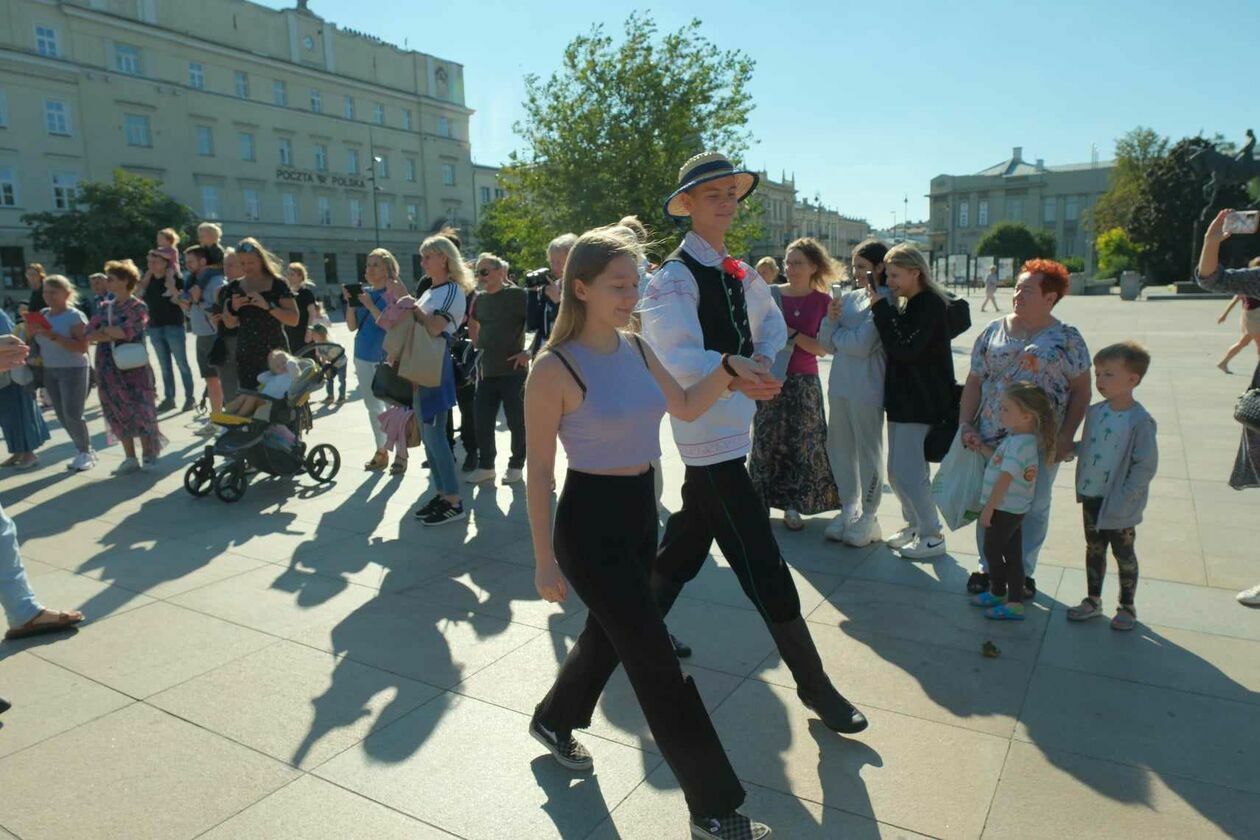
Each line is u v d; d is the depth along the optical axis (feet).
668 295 9.18
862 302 15.52
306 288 27.78
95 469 23.11
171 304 31.83
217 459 23.98
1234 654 11.30
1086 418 12.36
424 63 203.82
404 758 9.25
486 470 21.45
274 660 11.61
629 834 7.97
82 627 12.75
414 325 17.26
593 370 7.84
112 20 143.64
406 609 13.38
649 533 8.13
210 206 161.27
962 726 9.72
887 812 8.22
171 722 10.03
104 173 144.66
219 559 15.80
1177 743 9.24
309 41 177.88
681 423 9.68
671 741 7.60
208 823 8.17
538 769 9.04
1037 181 289.33
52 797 8.60
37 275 35.70
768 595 9.49
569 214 89.66
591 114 88.53
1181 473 20.40
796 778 8.81
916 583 14.23
